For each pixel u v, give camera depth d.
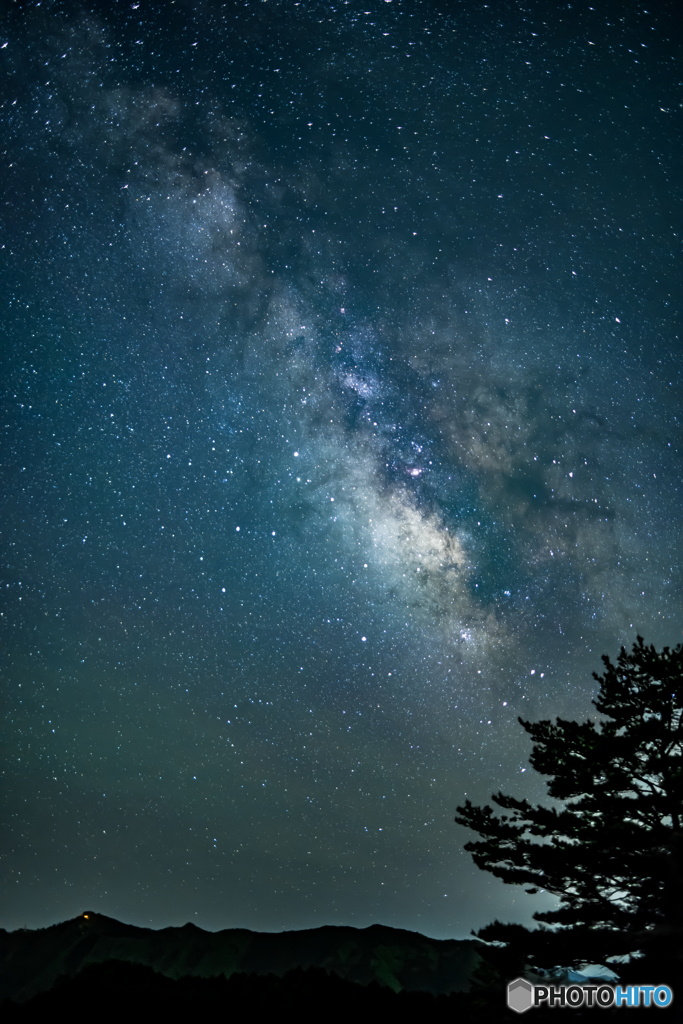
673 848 12.79
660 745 13.79
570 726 14.30
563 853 13.27
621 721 14.15
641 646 14.27
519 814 14.34
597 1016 12.11
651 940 12.30
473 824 14.50
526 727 14.88
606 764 13.84
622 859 12.91
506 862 14.23
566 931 12.90
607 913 13.16
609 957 12.57
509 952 13.18
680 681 13.68
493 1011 12.93
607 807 13.53
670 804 13.17
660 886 13.02
